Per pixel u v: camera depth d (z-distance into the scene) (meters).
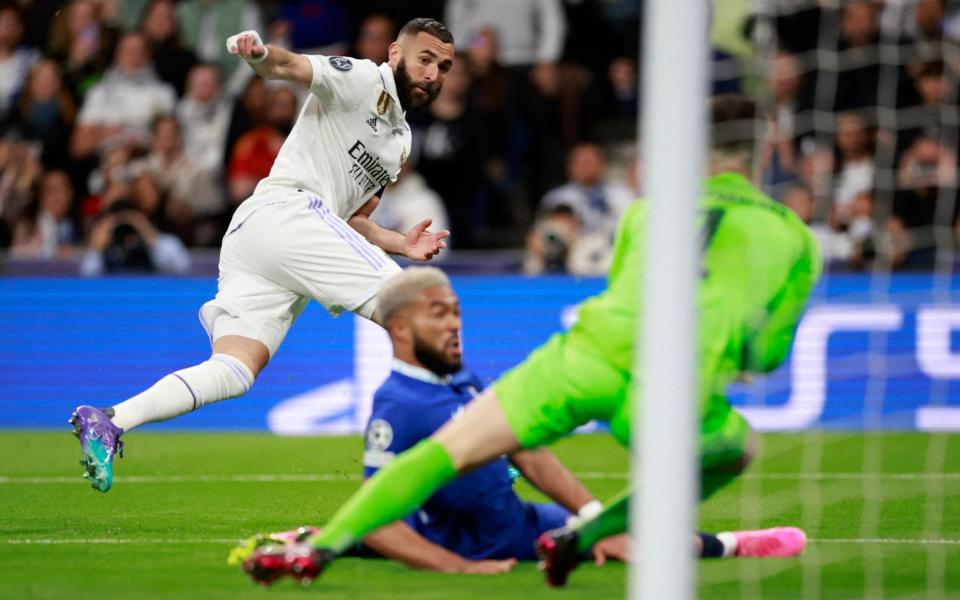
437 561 14.91
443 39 20.14
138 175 40.94
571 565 14.05
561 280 36.69
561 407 13.83
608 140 44.09
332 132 19.98
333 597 13.80
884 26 40.44
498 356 36.50
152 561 16.34
